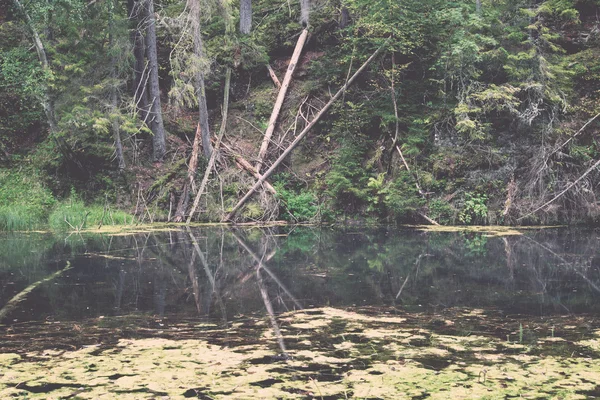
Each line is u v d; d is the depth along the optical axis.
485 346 6.69
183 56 21.78
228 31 23.19
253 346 6.72
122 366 6.00
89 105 20.53
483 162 20.34
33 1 19.92
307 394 5.20
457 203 20.06
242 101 24.41
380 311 8.51
